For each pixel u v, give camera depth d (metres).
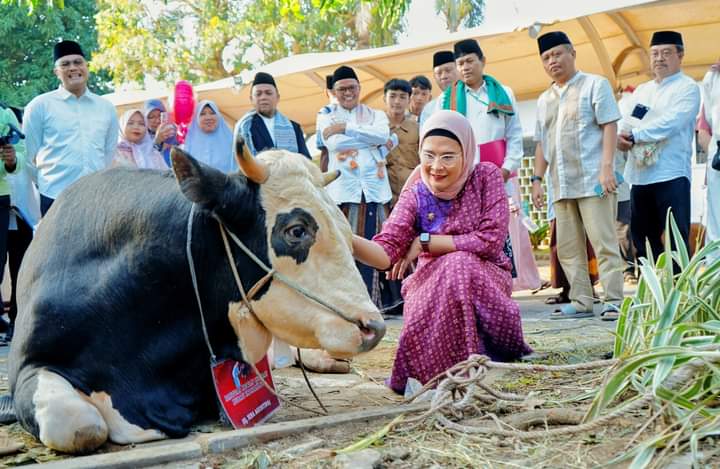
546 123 7.18
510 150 7.10
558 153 6.96
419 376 4.20
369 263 4.28
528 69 13.03
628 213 9.90
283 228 3.43
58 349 3.45
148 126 8.84
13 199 7.10
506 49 11.84
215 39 21.27
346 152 7.69
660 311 3.56
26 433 3.62
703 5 10.12
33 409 3.27
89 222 3.67
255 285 3.46
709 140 7.81
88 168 6.47
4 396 4.05
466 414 3.61
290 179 3.50
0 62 23.02
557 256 7.77
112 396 3.43
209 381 3.68
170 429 3.47
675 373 3.24
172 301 3.54
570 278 7.16
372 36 22.52
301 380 4.80
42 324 3.46
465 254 4.25
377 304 7.84
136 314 3.49
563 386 4.14
